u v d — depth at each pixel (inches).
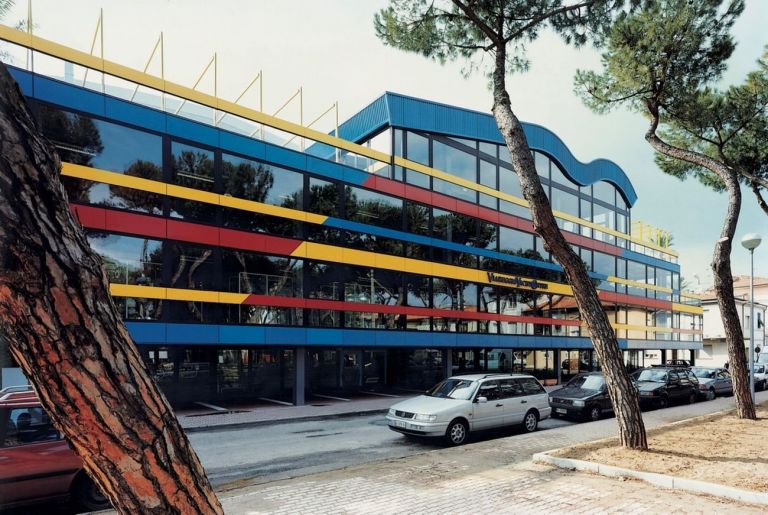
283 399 790.5
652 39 462.9
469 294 1023.0
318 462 367.6
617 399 340.5
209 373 733.3
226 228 693.3
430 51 431.8
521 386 486.3
